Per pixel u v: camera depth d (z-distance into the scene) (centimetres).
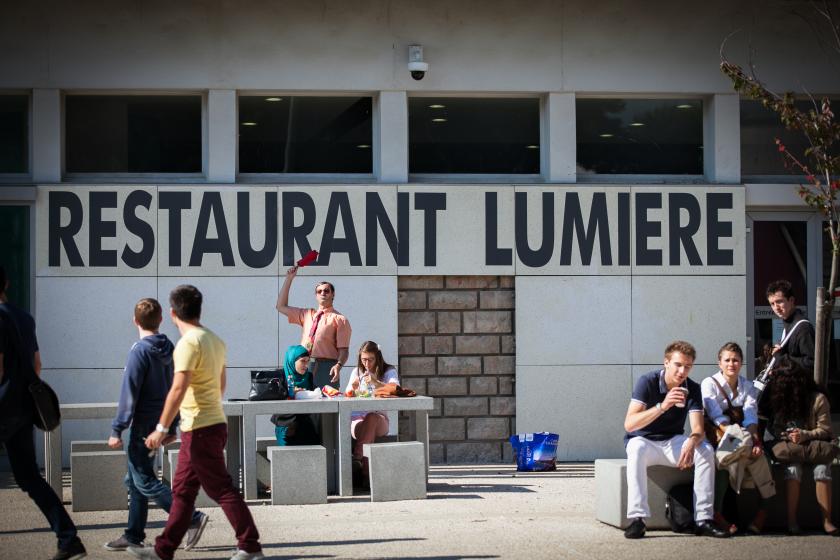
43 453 1373
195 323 757
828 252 1505
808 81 1497
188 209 1412
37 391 797
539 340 1445
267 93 1455
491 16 1459
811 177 1180
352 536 886
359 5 1444
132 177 1439
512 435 1429
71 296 1399
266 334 1411
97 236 1403
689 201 1466
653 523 907
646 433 902
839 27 1496
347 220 1424
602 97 1500
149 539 884
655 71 1479
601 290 1452
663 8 1479
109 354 1401
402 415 1439
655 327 1457
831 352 1476
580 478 1270
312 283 1419
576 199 1452
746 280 1491
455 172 1479
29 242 1412
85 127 1441
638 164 1500
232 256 1412
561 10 1466
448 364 1442
